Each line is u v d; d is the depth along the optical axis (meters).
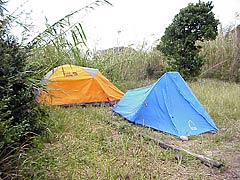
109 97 6.31
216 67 10.05
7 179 2.41
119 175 2.86
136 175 2.88
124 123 4.74
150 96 4.89
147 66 9.88
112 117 5.17
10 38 2.81
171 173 3.03
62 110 5.09
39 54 3.07
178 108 4.78
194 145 3.95
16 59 2.81
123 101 5.71
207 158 3.36
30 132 2.98
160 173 3.00
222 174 3.08
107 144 3.68
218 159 3.44
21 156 2.58
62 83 5.82
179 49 8.77
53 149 3.21
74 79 5.98
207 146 3.89
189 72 8.83
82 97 5.97
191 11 8.62
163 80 5.03
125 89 8.15
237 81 9.62
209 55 10.19
